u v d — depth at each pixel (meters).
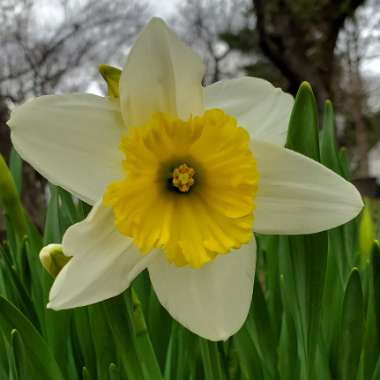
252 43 2.35
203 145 0.23
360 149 2.77
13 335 0.22
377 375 0.24
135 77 0.21
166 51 0.21
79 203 0.25
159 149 0.23
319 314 0.23
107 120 0.22
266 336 0.25
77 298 0.20
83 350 0.26
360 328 0.23
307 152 0.22
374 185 1.86
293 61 1.13
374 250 0.23
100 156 0.21
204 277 0.22
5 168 0.27
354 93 2.74
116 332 0.22
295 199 0.22
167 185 0.24
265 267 0.32
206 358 0.23
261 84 0.23
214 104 0.23
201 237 0.22
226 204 0.22
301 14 1.16
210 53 2.58
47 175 0.21
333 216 0.21
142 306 0.27
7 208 0.28
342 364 0.24
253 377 0.25
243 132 0.22
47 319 0.26
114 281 0.21
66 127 0.21
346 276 0.26
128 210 0.21
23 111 0.21
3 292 0.28
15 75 1.83
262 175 0.22
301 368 0.26
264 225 0.22
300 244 0.23
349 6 1.16
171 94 0.22
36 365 0.23
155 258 0.22
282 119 0.23
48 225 0.29
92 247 0.20
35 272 0.27
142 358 0.23
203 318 0.21
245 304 0.22
